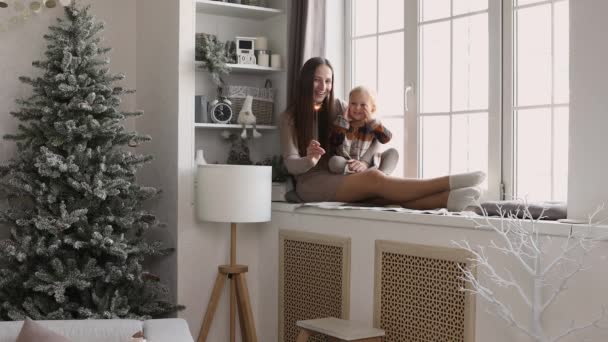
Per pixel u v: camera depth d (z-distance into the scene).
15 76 4.31
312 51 4.50
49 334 2.78
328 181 4.23
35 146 3.98
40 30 4.38
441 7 4.10
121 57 4.67
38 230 3.89
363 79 4.59
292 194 4.44
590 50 3.02
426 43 4.18
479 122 3.91
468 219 3.29
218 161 4.74
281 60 4.73
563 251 2.82
